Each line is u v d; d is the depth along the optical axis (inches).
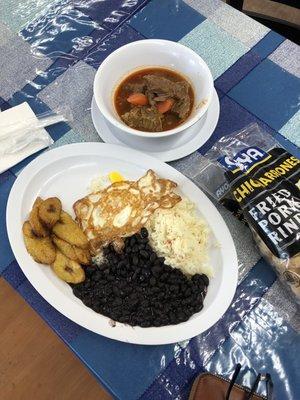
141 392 26.2
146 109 31.5
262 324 28.1
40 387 37.2
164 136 29.7
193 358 27.2
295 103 35.0
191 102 32.3
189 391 26.4
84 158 31.5
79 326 27.7
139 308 26.9
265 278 29.3
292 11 50.6
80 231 28.6
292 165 29.9
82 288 27.4
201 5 38.8
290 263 27.1
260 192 28.8
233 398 25.3
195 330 26.6
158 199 29.4
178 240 28.4
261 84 35.7
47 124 33.3
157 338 26.3
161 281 27.7
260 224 28.1
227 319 28.2
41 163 30.7
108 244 28.6
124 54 32.0
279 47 37.1
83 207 29.9
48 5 38.6
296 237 27.3
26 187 30.1
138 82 33.3
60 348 37.9
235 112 34.5
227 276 28.2
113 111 31.7
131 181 30.9
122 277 27.9
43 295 26.9
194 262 28.4
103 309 26.9
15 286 28.8
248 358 27.3
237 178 29.9
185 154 32.3
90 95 35.0
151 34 37.8
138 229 28.8
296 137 33.8
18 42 37.2
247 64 36.5
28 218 29.5
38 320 37.9
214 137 33.5
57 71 36.1
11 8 38.5
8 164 32.0
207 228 29.4
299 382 26.6
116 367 26.8
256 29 37.9
